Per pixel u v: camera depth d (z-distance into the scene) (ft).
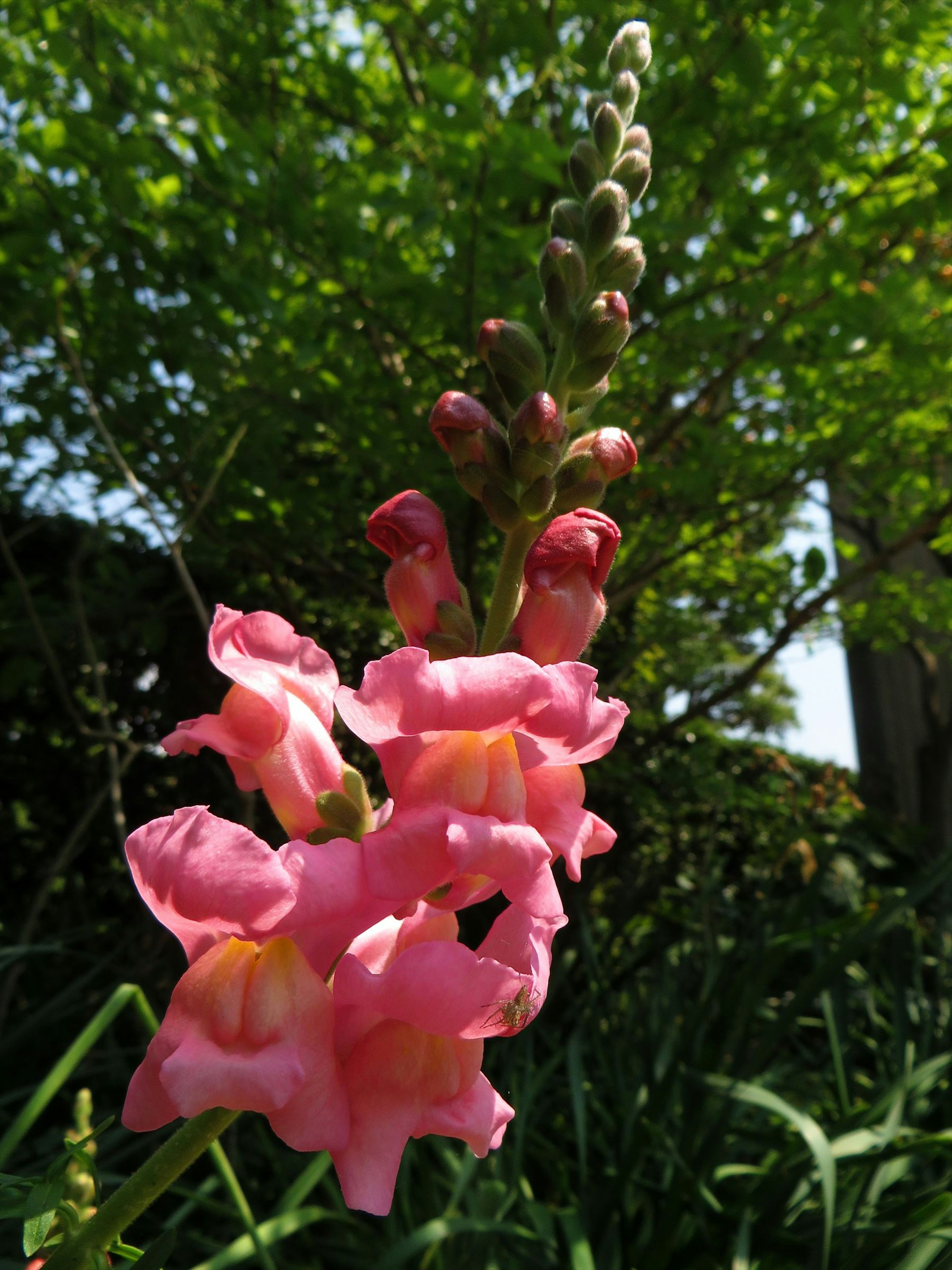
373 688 3.29
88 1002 12.79
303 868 3.09
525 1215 10.12
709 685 22.21
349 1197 3.10
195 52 11.45
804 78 12.24
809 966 16.79
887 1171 9.35
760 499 15.72
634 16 12.31
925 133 12.48
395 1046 3.35
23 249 11.48
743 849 22.68
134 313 12.32
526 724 3.45
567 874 3.52
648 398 16.26
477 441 4.23
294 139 12.30
